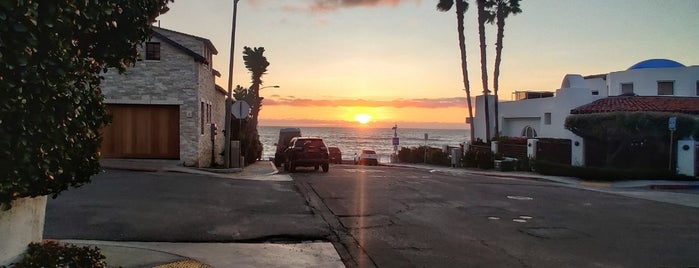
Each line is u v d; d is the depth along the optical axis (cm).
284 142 3484
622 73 3994
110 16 518
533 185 2092
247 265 751
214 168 2355
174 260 727
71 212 1043
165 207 1165
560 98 3719
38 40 415
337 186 1794
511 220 1194
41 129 436
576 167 2569
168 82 2259
